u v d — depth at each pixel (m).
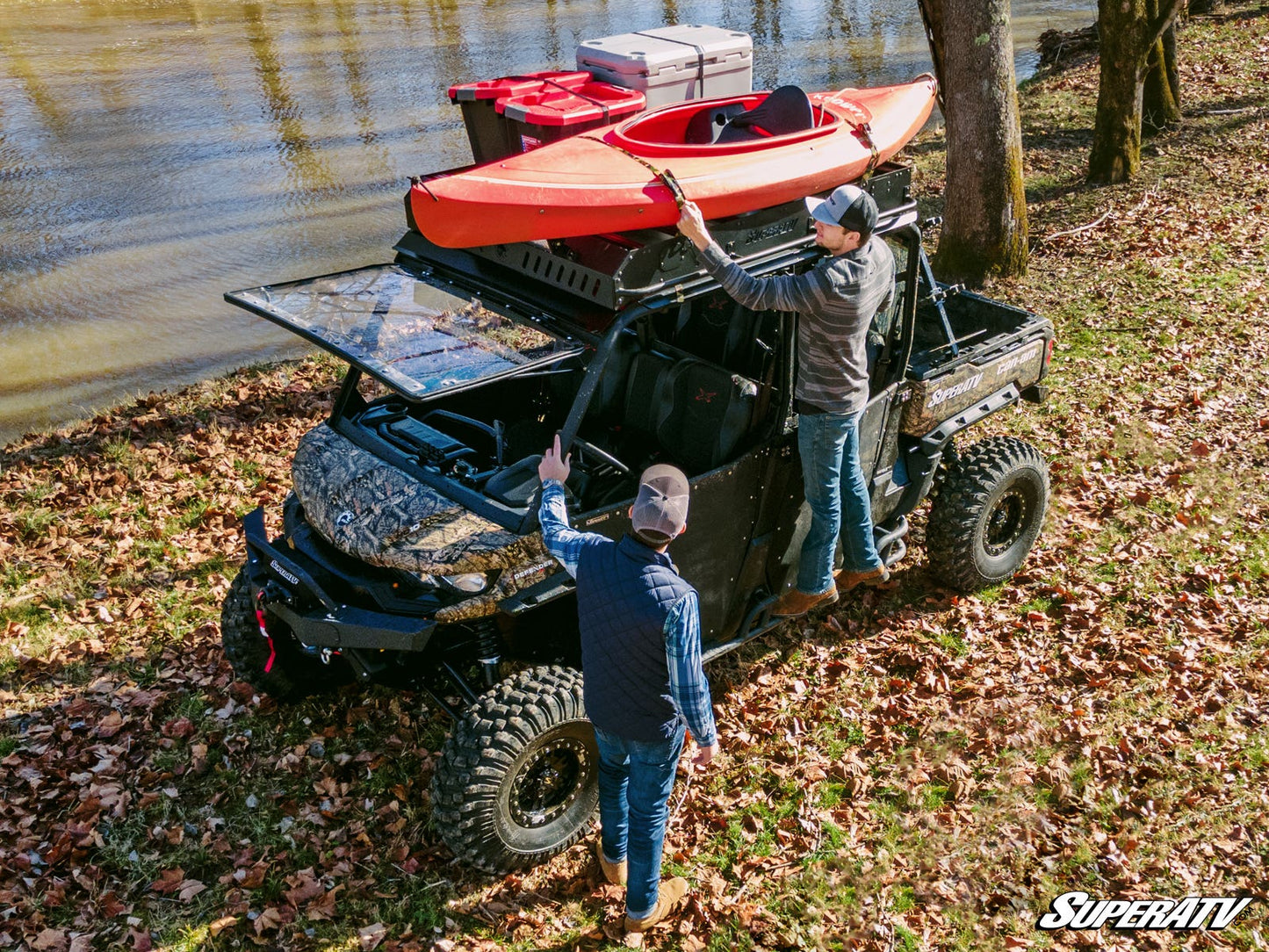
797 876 4.09
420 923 3.89
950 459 5.58
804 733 4.80
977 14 8.95
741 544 4.46
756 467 4.33
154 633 5.44
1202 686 5.02
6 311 10.21
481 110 5.32
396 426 4.59
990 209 9.53
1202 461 6.80
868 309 4.02
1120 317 8.86
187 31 22.61
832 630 5.45
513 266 4.17
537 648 4.42
